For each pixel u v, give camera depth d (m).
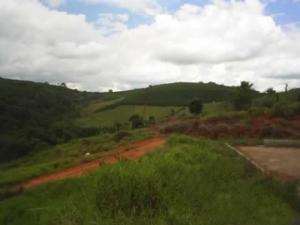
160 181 11.16
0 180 25.42
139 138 32.31
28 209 13.73
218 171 14.90
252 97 48.81
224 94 113.69
